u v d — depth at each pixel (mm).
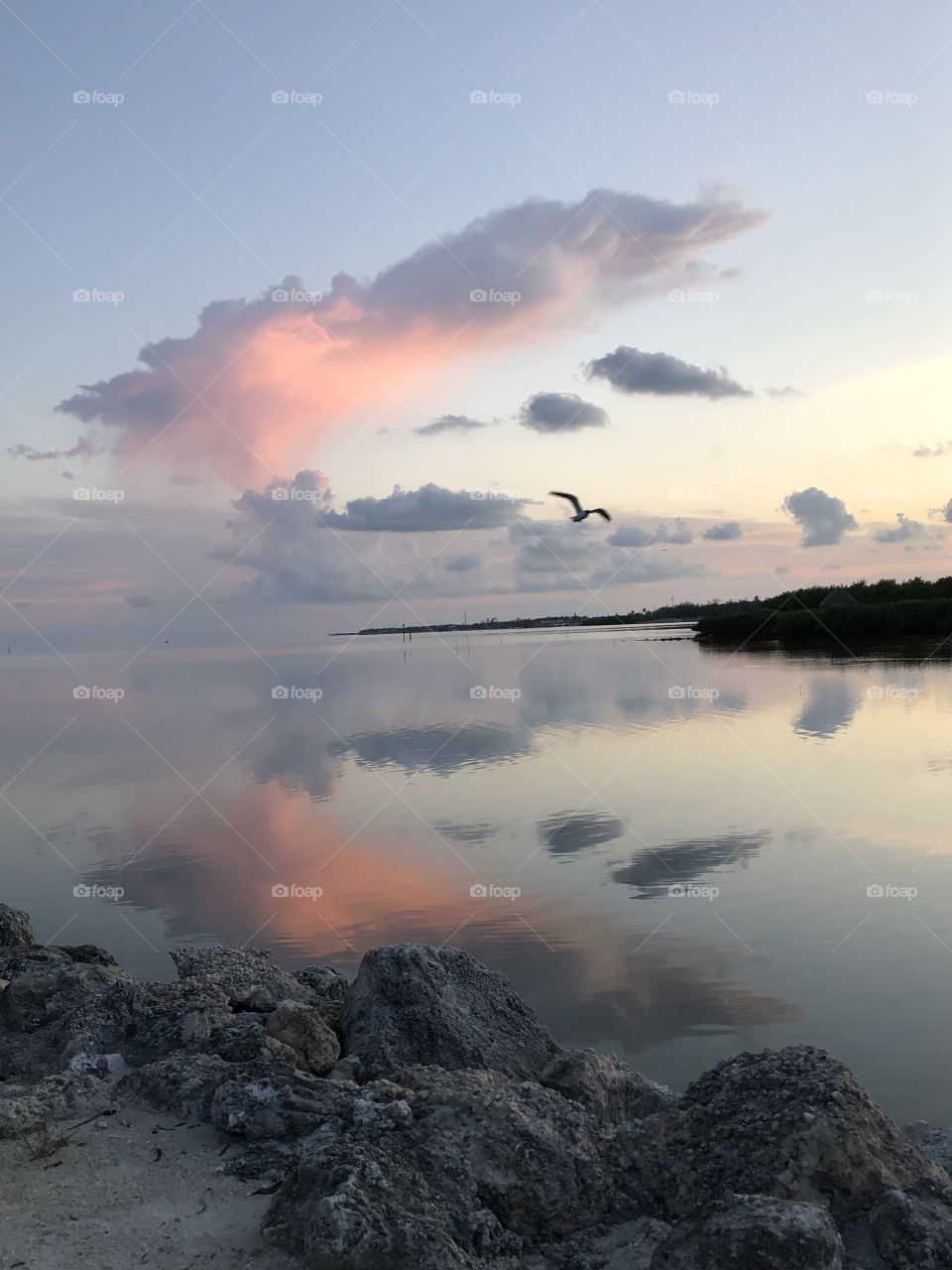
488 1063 9508
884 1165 6082
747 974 15977
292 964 16984
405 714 56000
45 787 36188
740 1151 6301
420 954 10383
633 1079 8805
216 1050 8914
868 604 123000
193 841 26516
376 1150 6242
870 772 33250
